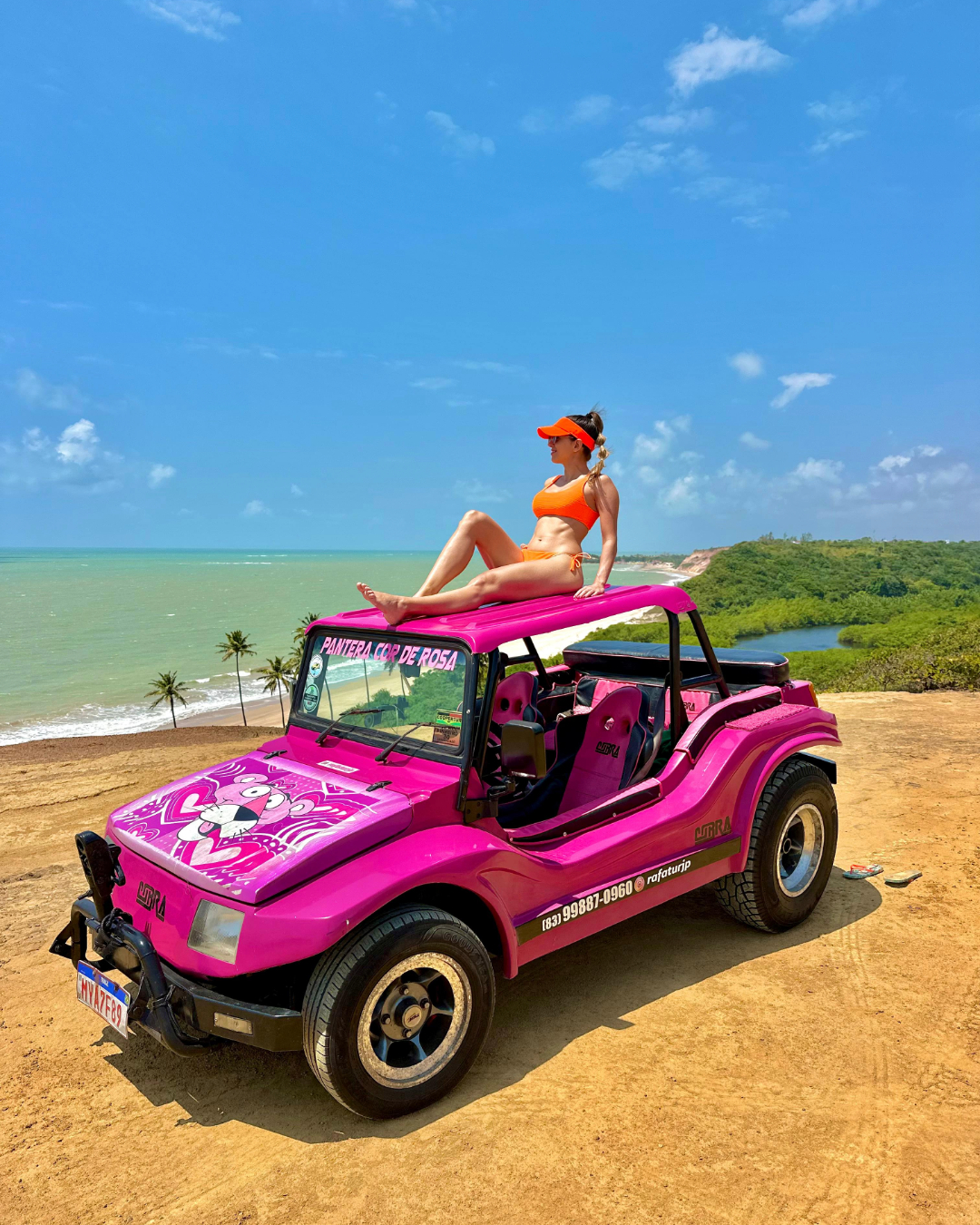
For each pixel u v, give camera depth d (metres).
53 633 186.62
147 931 3.24
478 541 4.40
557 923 3.49
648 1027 3.59
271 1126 3.07
